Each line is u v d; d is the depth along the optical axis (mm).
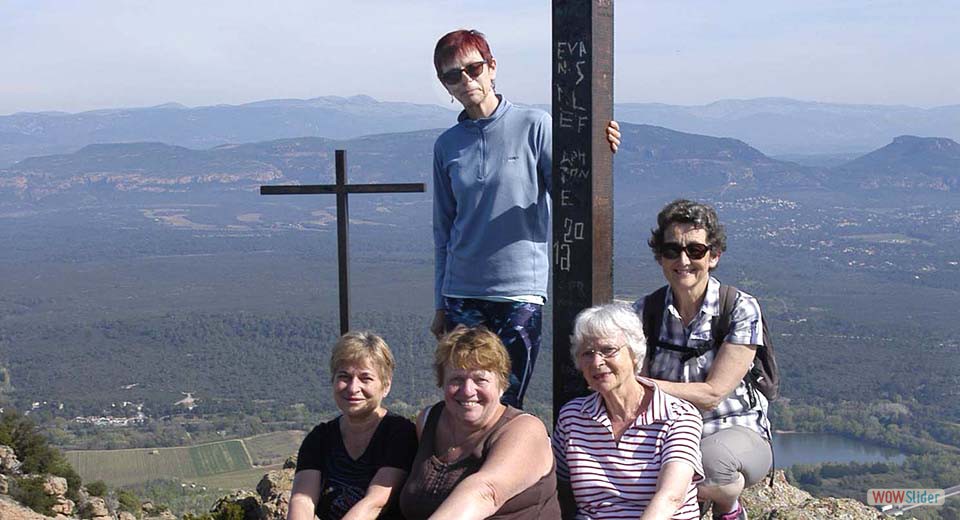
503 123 4812
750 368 4426
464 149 4883
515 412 3998
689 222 4273
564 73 4551
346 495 4309
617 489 4031
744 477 4375
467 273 4906
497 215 4789
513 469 3744
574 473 4113
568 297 4676
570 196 4605
